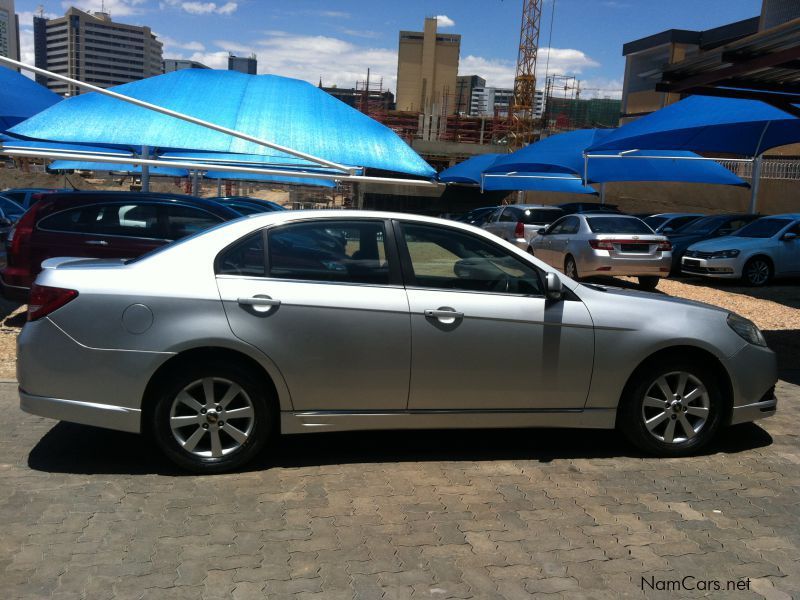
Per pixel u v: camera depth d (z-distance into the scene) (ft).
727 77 23.61
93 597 9.88
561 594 10.23
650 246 43.45
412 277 14.73
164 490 13.58
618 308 15.25
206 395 14.05
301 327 14.02
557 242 48.55
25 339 13.92
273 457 15.48
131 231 27.50
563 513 12.93
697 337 15.24
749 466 15.40
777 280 51.34
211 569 10.71
